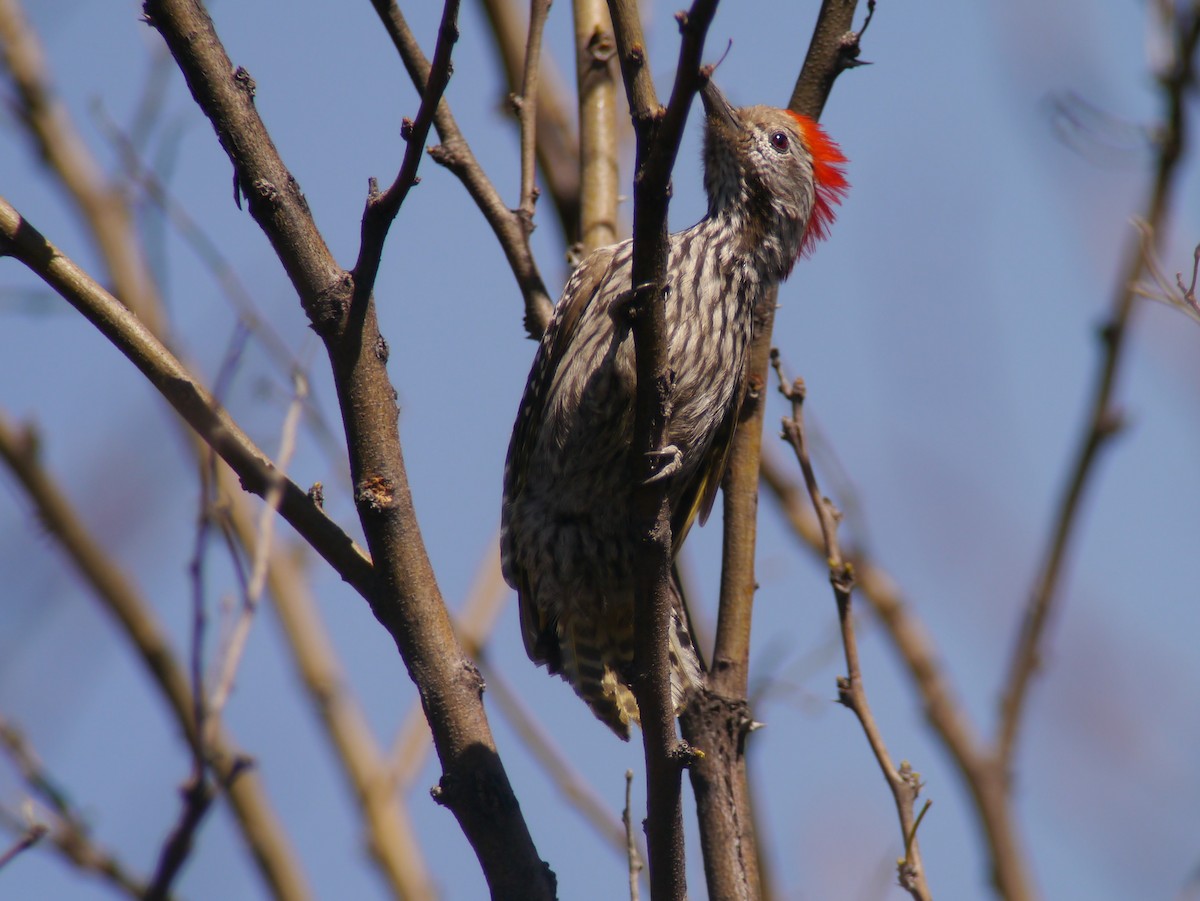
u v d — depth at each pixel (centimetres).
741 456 1011
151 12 733
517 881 739
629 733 1179
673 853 766
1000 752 1045
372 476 757
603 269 1110
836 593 927
